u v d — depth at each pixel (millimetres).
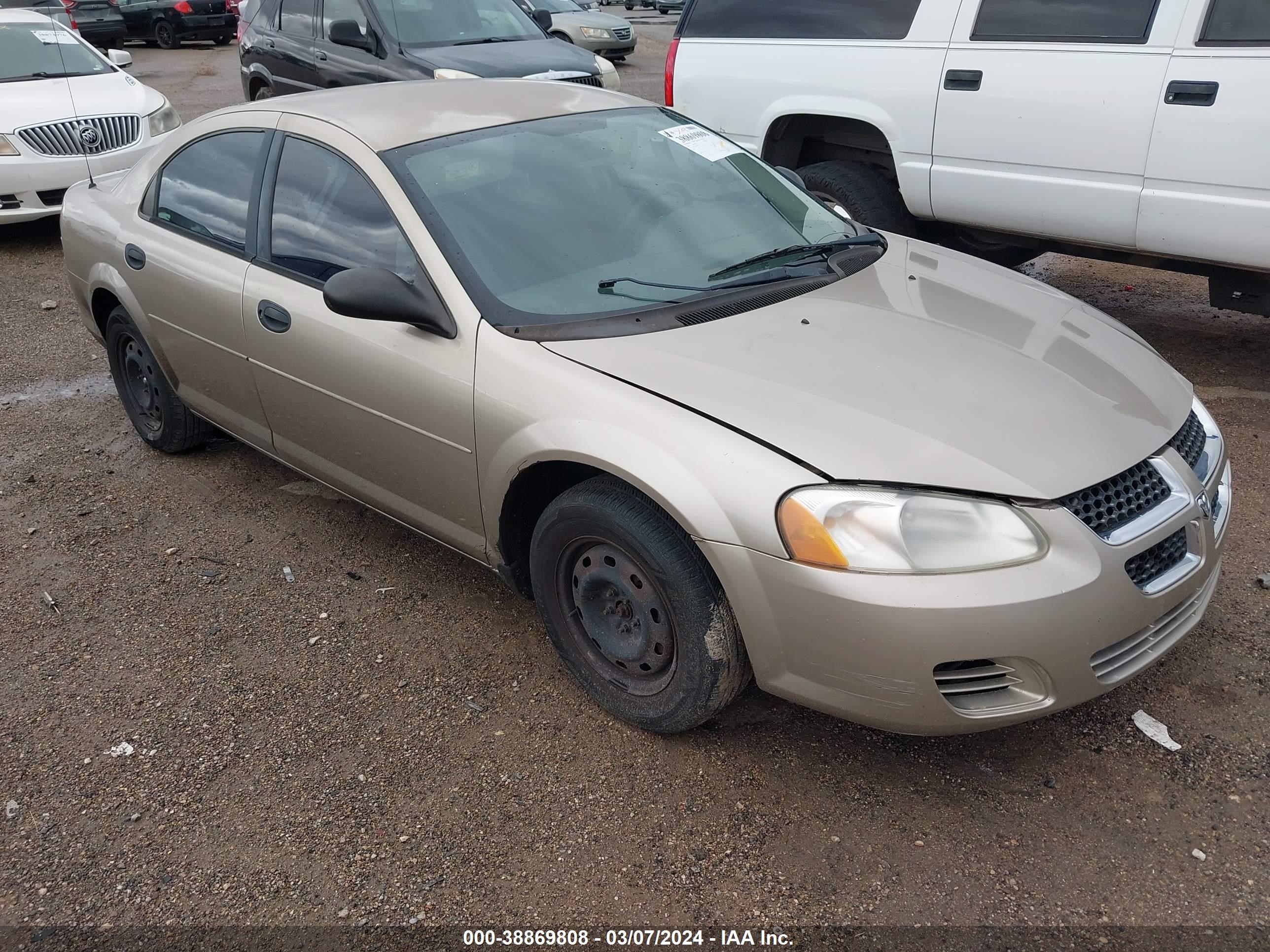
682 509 2480
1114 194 4773
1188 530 2613
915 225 5887
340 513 4242
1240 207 4391
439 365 3004
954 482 2355
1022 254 5875
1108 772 2695
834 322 2957
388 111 3547
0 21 9172
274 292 3520
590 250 3174
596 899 2412
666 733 2854
